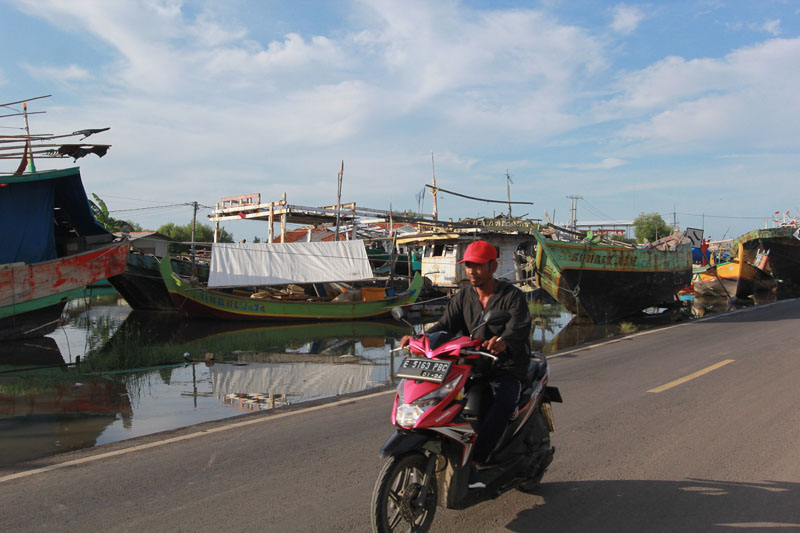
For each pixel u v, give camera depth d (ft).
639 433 18.35
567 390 24.79
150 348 43.09
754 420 19.62
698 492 13.66
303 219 90.53
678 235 80.23
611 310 66.59
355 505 13.00
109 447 17.61
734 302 93.35
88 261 53.36
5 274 48.32
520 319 12.10
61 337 57.47
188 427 19.86
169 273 70.64
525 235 97.09
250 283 70.13
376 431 18.99
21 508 12.87
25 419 22.70
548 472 15.11
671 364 30.76
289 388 29.55
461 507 11.21
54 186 53.26
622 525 12.00
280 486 14.19
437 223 89.35
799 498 13.20
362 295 78.33
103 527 11.89
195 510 12.75
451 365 10.89
